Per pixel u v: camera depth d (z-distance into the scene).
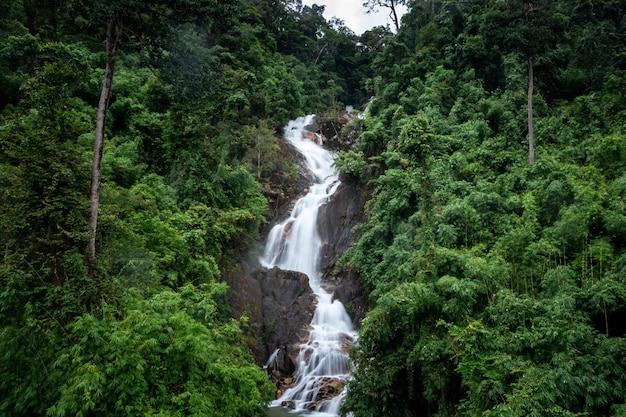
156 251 15.02
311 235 24.84
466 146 22.59
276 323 19.36
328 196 26.92
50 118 10.43
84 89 23.94
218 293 15.08
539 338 9.13
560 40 30.03
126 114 24.42
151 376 8.48
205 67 13.73
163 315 9.50
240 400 9.51
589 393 7.70
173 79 13.30
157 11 11.77
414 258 14.19
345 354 17.55
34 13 27.94
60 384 8.01
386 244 20.08
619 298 9.66
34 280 9.00
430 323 11.33
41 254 9.23
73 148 10.51
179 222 17.44
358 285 20.97
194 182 20.41
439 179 18.89
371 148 26.09
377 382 10.90
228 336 13.46
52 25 28.62
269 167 28.06
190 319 9.80
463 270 12.27
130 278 12.30
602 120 22.05
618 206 13.27
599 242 12.34
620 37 28.31
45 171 9.55
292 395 15.95
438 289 11.70
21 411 7.92
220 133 25.39
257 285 20.45
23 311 8.79
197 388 8.91
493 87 29.53
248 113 30.00
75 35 29.31
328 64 51.53
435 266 12.63
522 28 20.34
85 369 7.72
